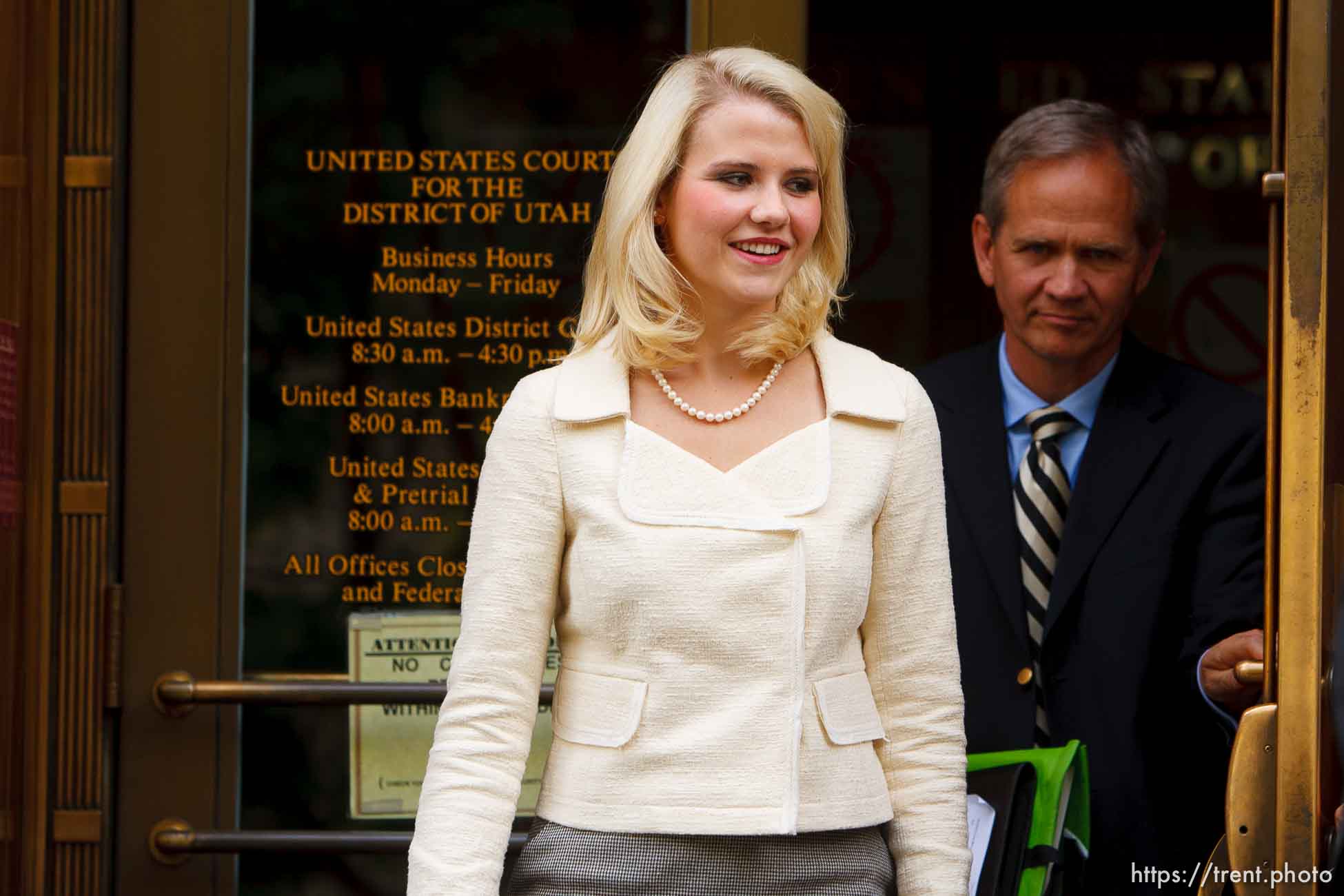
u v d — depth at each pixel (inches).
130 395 467.5
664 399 287.3
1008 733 412.5
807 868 268.1
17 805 438.0
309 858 465.1
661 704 268.5
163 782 463.2
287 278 470.9
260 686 456.8
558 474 280.8
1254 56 685.3
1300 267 313.9
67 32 463.5
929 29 688.4
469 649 279.9
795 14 464.4
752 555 270.8
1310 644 311.0
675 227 285.1
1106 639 411.5
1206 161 688.4
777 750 265.7
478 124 471.2
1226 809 318.3
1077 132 441.7
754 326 287.1
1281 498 314.0
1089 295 434.9
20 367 440.1
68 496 462.0
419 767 466.9
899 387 291.6
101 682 460.1
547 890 268.2
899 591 286.4
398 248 471.2
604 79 470.6
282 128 472.1
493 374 470.3
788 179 283.7
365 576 468.4
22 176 439.5
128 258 468.8
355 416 469.4
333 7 473.1
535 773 457.4
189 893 461.7
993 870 328.8
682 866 266.2
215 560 466.3
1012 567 423.5
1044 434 438.6
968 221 684.7
